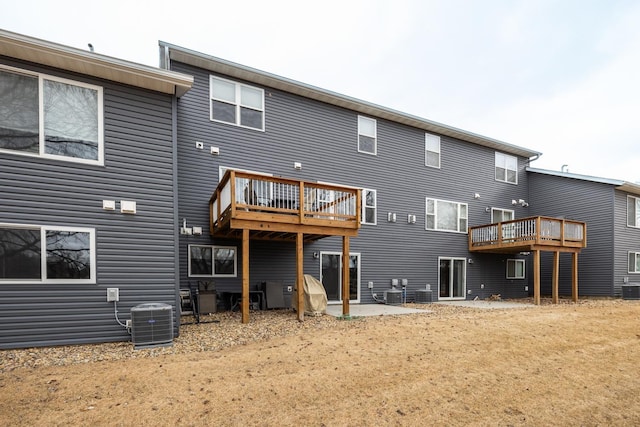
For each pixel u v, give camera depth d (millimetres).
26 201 5410
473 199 15062
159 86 6352
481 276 14945
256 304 9547
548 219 12625
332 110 11688
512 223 13312
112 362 4723
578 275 16062
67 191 5680
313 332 6633
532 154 16906
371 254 12195
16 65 5438
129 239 6074
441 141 14273
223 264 9492
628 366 5223
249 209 7723
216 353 5215
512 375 4672
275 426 3148
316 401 3686
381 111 12273
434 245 13727
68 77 5777
